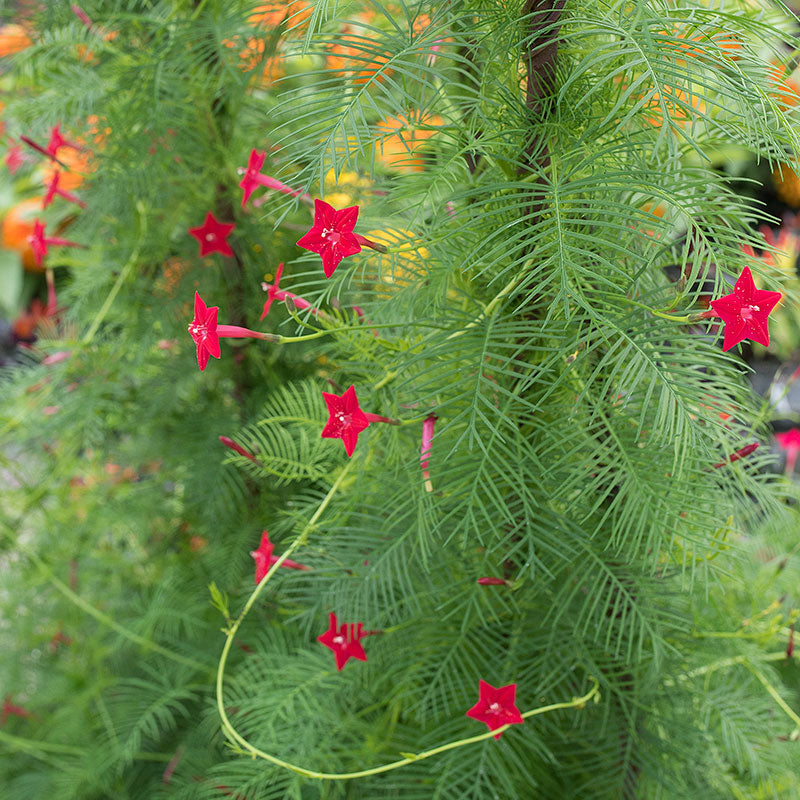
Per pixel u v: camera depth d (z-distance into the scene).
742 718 0.58
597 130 0.48
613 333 0.47
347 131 0.46
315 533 0.58
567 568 0.55
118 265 0.72
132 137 0.67
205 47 0.65
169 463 0.76
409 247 0.52
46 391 0.74
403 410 0.54
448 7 0.48
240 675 0.64
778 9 0.49
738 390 0.54
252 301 0.71
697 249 0.47
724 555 0.54
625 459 0.50
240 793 0.58
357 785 0.60
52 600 0.78
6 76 0.71
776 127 0.47
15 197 1.29
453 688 0.56
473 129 0.50
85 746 0.75
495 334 0.49
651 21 0.44
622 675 0.58
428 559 0.55
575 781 0.62
